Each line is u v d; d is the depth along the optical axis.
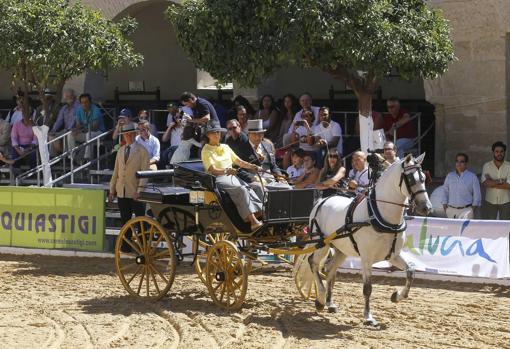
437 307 11.73
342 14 14.45
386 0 15.01
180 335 10.52
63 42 17.62
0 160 20.30
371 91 15.79
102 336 10.38
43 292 13.09
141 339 10.25
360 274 14.19
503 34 17.00
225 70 15.09
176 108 17.95
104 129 19.72
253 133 12.87
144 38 23.23
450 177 15.40
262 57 14.66
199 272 12.53
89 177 19.22
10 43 17.50
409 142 17.16
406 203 10.59
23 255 16.59
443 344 9.80
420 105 19.53
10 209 16.92
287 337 10.21
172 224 12.55
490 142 17.36
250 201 11.76
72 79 21.33
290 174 15.42
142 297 12.55
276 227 11.95
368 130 15.21
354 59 14.62
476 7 17.22
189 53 15.40
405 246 13.94
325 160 14.10
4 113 23.66
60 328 10.84
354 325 10.77
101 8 20.73
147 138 16.91
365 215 10.68
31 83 19.38
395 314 11.29
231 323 10.93
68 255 16.38
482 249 13.39
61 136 18.86
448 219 13.65
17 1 17.97
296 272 11.83
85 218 16.25
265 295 12.54
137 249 12.69
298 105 19.17
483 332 10.32
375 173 11.20
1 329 10.75
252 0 14.74
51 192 16.52
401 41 14.88
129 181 15.52
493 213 15.55
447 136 17.84
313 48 14.67
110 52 18.36
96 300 12.48
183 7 15.31
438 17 15.85
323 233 11.32
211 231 12.12
